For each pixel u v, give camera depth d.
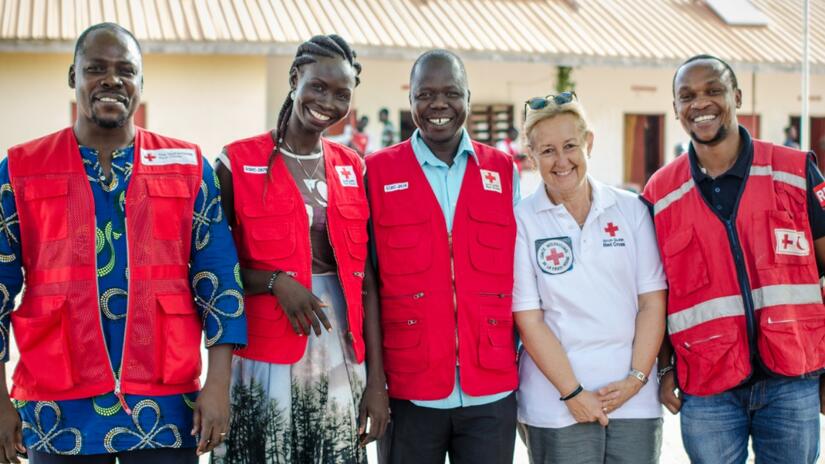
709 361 3.41
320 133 3.46
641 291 3.58
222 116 14.19
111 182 2.99
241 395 3.28
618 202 3.61
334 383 3.32
